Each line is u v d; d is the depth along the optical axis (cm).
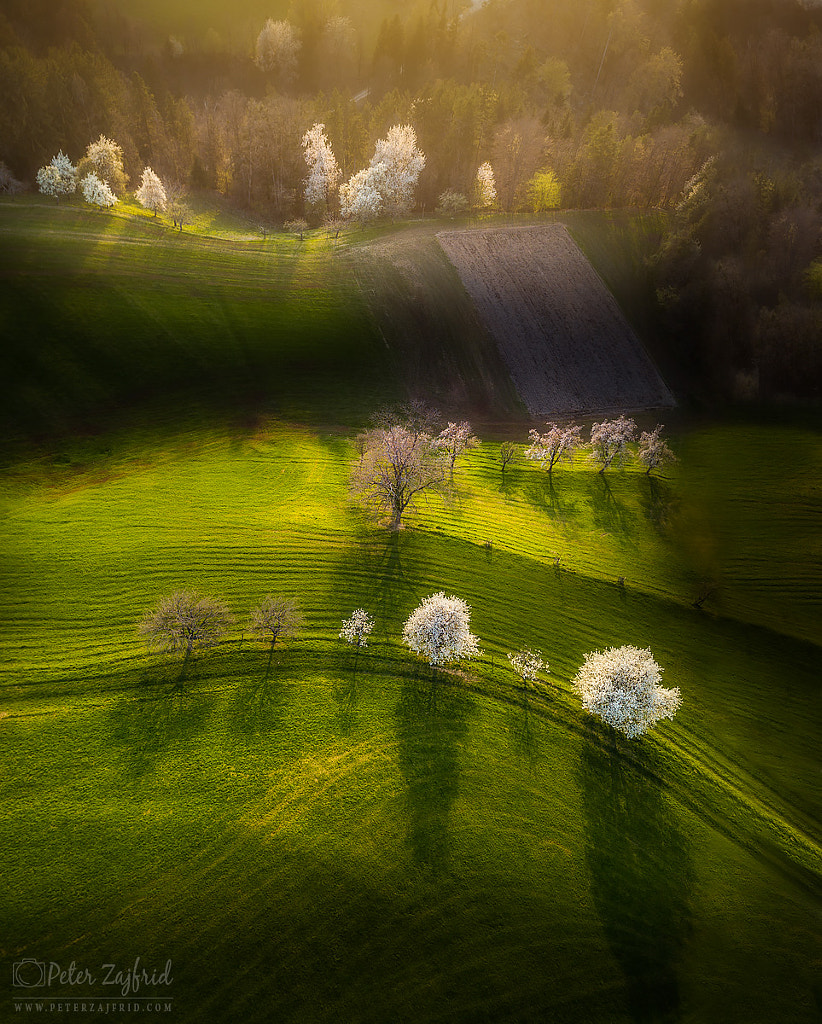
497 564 6181
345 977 3209
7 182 11156
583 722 4744
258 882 3500
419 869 3675
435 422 8862
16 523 5712
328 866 3619
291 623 4819
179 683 4516
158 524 5978
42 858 3434
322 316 9700
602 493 7862
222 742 4166
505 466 8081
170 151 13788
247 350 8869
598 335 11081
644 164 14075
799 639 5906
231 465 7094
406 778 4138
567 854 3884
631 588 6225
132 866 3472
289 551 5881
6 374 7312
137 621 4953
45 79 12662
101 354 8012
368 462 6631
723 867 4000
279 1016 3050
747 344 11131
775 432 9712
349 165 14138
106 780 3847
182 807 3775
